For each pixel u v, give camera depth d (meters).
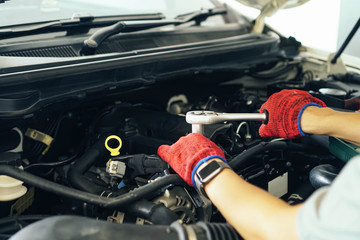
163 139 1.64
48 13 1.83
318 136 1.81
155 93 1.99
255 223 0.73
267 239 0.70
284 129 1.21
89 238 0.75
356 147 1.42
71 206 1.42
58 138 1.66
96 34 1.65
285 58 2.37
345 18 3.21
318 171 1.51
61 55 1.61
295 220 0.65
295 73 2.55
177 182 1.33
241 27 2.37
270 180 1.75
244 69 2.11
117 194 1.37
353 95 1.93
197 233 0.79
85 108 1.78
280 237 0.67
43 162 1.54
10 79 1.29
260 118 1.25
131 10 2.14
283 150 1.78
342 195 0.56
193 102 2.16
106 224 0.79
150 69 1.75
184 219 1.34
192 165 0.98
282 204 0.73
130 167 1.42
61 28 1.73
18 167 1.31
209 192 0.89
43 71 1.37
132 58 1.64
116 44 1.79
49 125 1.63
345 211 0.55
